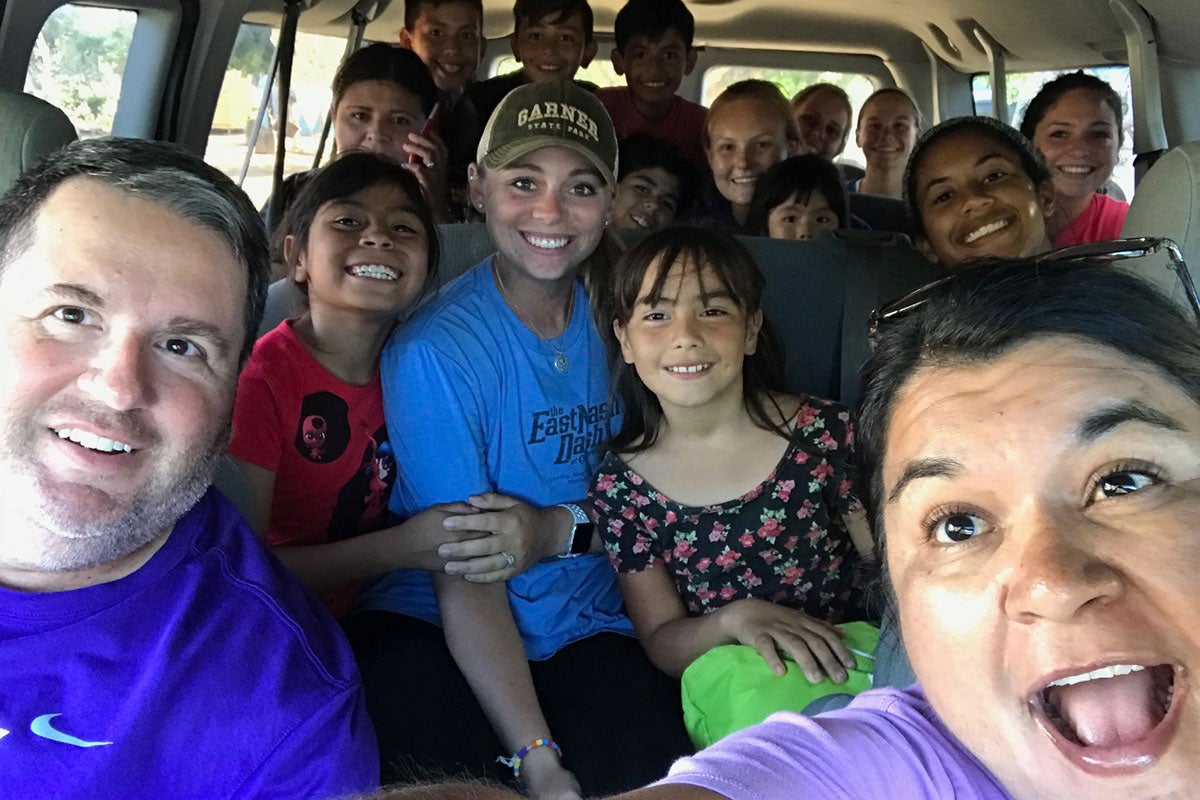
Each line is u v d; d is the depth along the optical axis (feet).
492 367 5.69
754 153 10.85
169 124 9.59
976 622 2.21
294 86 11.15
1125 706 2.12
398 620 5.84
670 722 5.36
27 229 3.14
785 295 6.51
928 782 2.60
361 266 5.66
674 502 5.66
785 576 5.75
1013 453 2.25
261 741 3.38
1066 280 2.44
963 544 2.30
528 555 5.54
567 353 5.98
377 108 9.60
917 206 7.65
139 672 3.30
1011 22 11.82
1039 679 2.09
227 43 9.66
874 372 2.79
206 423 3.34
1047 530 2.16
